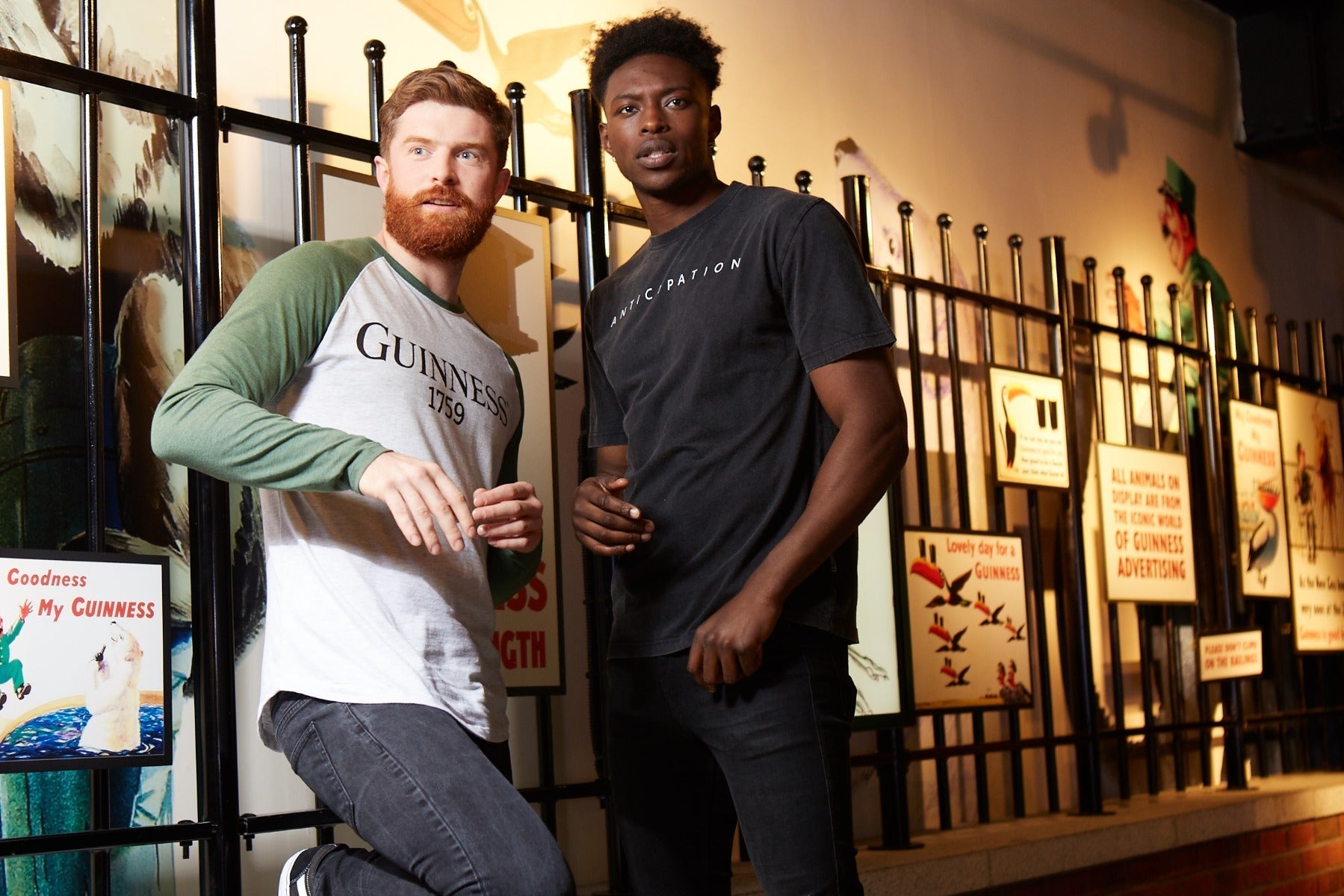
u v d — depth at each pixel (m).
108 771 1.88
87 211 1.80
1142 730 3.66
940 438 3.41
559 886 1.24
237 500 2.07
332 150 2.12
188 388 1.28
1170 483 3.85
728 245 1.66
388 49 2.41
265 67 2.21
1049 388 3.47
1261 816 3.73
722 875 1.71
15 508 1.83
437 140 1.52
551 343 2.36
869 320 1.56
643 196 1.77
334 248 1.46
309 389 1.39
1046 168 3.98
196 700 1.83
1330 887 4.10
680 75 1.72
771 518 1.58
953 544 3.08
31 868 1.80
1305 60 4.90
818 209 1.61
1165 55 4.63
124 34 2.05
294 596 1.37
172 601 1.98
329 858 1.37
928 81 3.61
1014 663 3.18
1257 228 5.00
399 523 1.22
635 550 1.68
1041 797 3.54
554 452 2.34
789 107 3.19
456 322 1.54
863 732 3.07
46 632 1.66
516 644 2.23
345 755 1.30
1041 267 3.90
